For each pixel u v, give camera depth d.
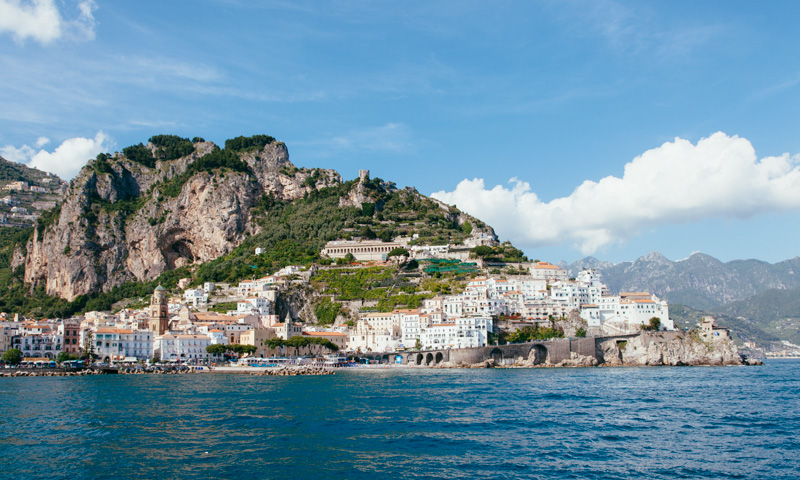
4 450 113.00
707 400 181.50
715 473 98.38
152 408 165.00
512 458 106.88
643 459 106.44
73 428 134.38
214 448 114.56
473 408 164.00
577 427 135.12
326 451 112.00
